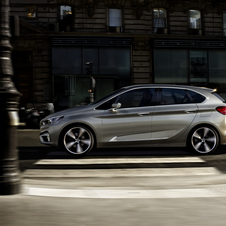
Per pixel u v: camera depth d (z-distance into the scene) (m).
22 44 24.67
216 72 26.06
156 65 25.38
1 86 4.11
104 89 24.86
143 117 7.43
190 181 5.12
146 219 3.18
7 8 4.18
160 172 5.88
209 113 7.58
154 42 25.23
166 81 25.50
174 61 25.58
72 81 24.59
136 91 7.62
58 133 7.30
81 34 24.48
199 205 3.67
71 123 7.29
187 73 25.70
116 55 24.98
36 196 4.05
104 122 7.33
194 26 26.58
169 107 7.54
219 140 7.66
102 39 24.66
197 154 7.62
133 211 3.44
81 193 4.23
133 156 7.51
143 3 25.45
